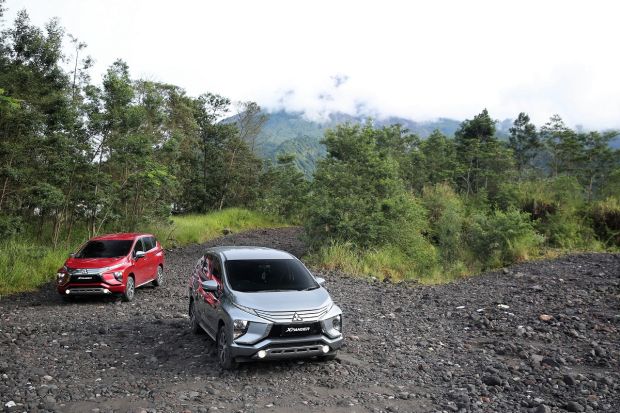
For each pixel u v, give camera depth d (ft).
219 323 23.41
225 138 155.22
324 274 52.90
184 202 151.64
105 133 61.57
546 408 17.48
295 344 21.56
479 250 61.05
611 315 32.65
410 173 117.50
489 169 157.69
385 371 22.58
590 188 145.18
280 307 21.81
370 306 38.09
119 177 73.72
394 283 50.55
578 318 32.14
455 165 148.77
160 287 48.70
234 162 159.33
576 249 66.90
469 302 39.22
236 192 160.97
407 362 24.08
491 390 20.01
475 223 63.67
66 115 55.31
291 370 22.31
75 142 57.31
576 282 44.93
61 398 18.61
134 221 77.56
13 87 50.67
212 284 23.82
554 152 182.39
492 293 42.29
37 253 50.39
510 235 61.36
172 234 89.86
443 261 60.75
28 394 18.88
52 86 55.77
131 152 64.90
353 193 65.87
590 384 20.31
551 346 26.61
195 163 152.56
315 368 22.62
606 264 53.47
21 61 55.42
